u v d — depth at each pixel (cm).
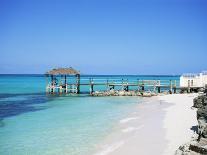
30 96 5309
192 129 2020
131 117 2744
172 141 1745
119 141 1852
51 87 5778
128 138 1911
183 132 1947
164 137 1855
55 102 4253
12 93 6038
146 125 2288
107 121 2564
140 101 4247
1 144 1852
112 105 3800
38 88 7831
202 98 1934
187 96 4406
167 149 1595
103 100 4494
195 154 1233
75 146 1780
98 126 2348
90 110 3325
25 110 3391
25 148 1762
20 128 2333
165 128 2112
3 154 1652
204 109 1573
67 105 3869
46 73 5791
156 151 1579
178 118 2486
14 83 10925
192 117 2498
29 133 2152
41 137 2025
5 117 2875
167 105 3488
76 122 2550
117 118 2714
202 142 1303
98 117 2800
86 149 1711
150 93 5025
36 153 1662
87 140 1912
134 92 5197
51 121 2622
